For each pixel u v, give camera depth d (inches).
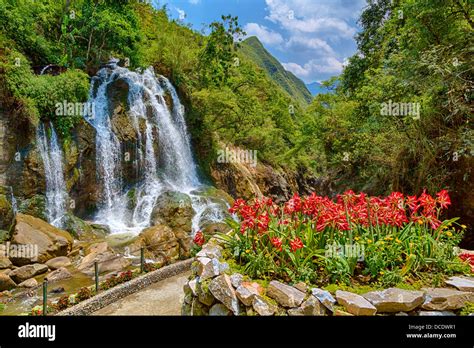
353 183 466.9
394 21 424.5
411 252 113.3
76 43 514.0
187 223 430.9
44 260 273.1
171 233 365.4
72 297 198.5
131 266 284.0
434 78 247.6
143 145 529.3
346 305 92.9
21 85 364.2
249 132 835.4
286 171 1093.1
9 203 330.3
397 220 124.6
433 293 97.0
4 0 401.4
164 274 254.4
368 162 413.7
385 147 341.7
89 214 444.5
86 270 264.7
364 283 106.8
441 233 128.7
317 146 628.7
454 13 260.8
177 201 446.3
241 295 102.3
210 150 707.4
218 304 108.7
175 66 681.6
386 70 317.4
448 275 111.7
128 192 486.6
